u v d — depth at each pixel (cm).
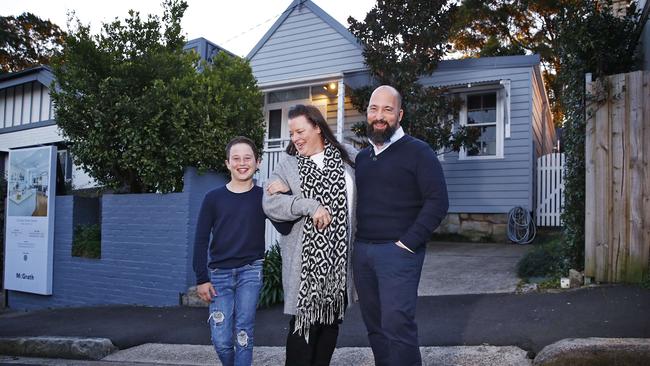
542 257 674
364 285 315
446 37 1051
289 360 317
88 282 796
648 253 538
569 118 628
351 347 458
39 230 845
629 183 550
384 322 295
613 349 357
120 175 802
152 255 735
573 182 605
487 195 1098
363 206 315
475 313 513
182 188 760
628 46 661
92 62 739
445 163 1140
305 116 320
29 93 1678
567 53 636
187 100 712
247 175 351
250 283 344
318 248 301
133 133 719
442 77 1145
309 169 314
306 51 1268
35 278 841
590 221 567
